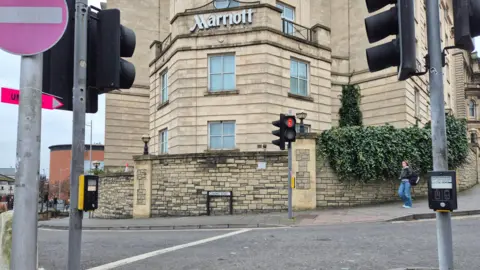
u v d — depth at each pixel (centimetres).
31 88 351
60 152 7600
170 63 2125
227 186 1678
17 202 342
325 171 1641
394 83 2369
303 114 1659
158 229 1338
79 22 419
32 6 349
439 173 427
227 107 1969
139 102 2994
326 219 1318
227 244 925
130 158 2911
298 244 884
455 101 4500
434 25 449
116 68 433
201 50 2016
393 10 444
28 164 345
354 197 1639
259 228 1230
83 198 404
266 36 1966
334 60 2577
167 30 3134
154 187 1800
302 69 2133
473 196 1800
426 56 453
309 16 2452
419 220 1246
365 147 1633
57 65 426
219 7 2172
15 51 346
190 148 1970
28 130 348
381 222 1217
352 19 2619
